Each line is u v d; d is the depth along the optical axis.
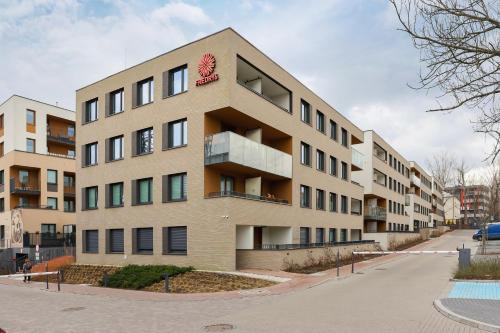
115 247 25.50
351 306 11.59
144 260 23.27
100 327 9.67
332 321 9.66
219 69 20.58
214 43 20.91
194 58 21.70
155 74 23.53
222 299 13.39
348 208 36.09
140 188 24.31
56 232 39.00
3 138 42.38
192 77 21.70
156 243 22.66
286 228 25.47
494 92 5.24
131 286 17.31
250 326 9.32
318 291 14.75
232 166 21.20
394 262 26.27
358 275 19.53
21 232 36.62
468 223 93.50
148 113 23.73
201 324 9.67
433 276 18.38
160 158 22.86
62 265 27.28
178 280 17.53
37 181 40.81
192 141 21.42
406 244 46.03
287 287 15.63
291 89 26.20
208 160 20.67
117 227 25.06
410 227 63.31
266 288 15.49
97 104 27.39
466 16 5.05
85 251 27.25
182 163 21.77
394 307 11.30
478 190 57.38
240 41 21.20
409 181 66.00
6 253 37.25
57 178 41.53
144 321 10.22
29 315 11.67
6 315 11.78
